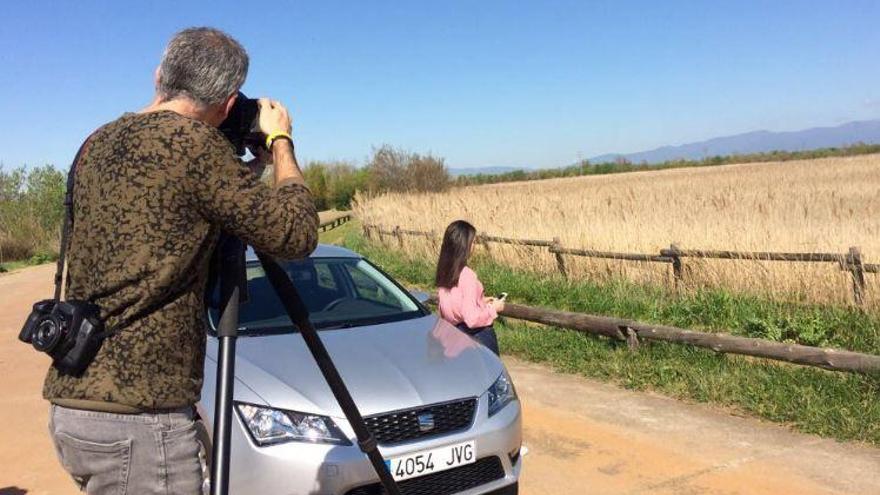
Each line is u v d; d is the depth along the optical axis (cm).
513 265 1245
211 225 194
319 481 322
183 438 196
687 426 527
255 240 193
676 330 668
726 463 456
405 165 4231
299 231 195
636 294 944
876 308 742
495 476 373
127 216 185
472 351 419
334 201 5825
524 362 742
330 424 335
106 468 190
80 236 192
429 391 363
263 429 332
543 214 1532
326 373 232
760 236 1004
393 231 1730
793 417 525
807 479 427
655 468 453
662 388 617
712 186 2920
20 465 493
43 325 183
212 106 202
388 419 343
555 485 432
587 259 1085
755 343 608
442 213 1834
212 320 443
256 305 462
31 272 2317
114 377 184
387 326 448
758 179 3475
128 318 186
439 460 347
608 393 617
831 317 749
